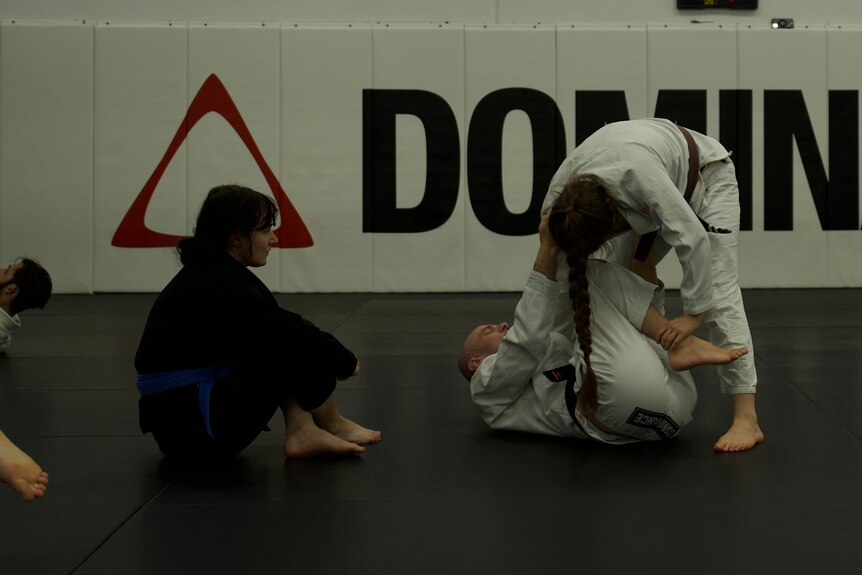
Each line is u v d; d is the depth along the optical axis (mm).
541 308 3312
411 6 9969
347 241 9836
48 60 9664
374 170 9820
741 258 9891
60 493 2859
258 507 2709
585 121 9828
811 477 2963
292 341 3076
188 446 3117
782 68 9812
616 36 9781
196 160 9750
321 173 9797
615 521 2561
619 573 2205
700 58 9797
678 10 9977
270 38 9727
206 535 2484
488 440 3484
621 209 3078
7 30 9633
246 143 9758
